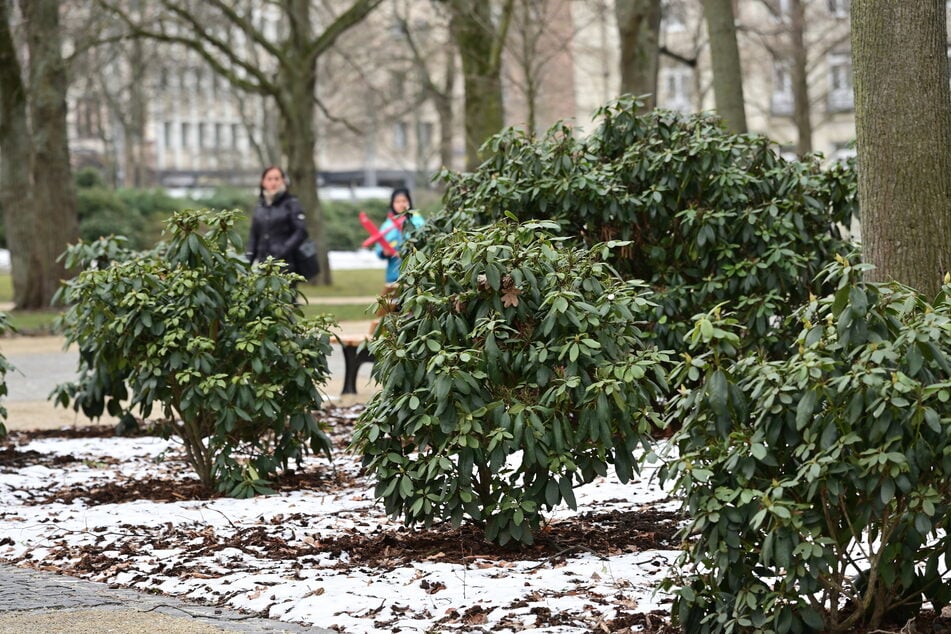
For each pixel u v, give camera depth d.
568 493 7.78
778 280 12.31
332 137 80.94
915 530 5.66
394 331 8.19
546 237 8.21
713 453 5.98
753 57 57.56
